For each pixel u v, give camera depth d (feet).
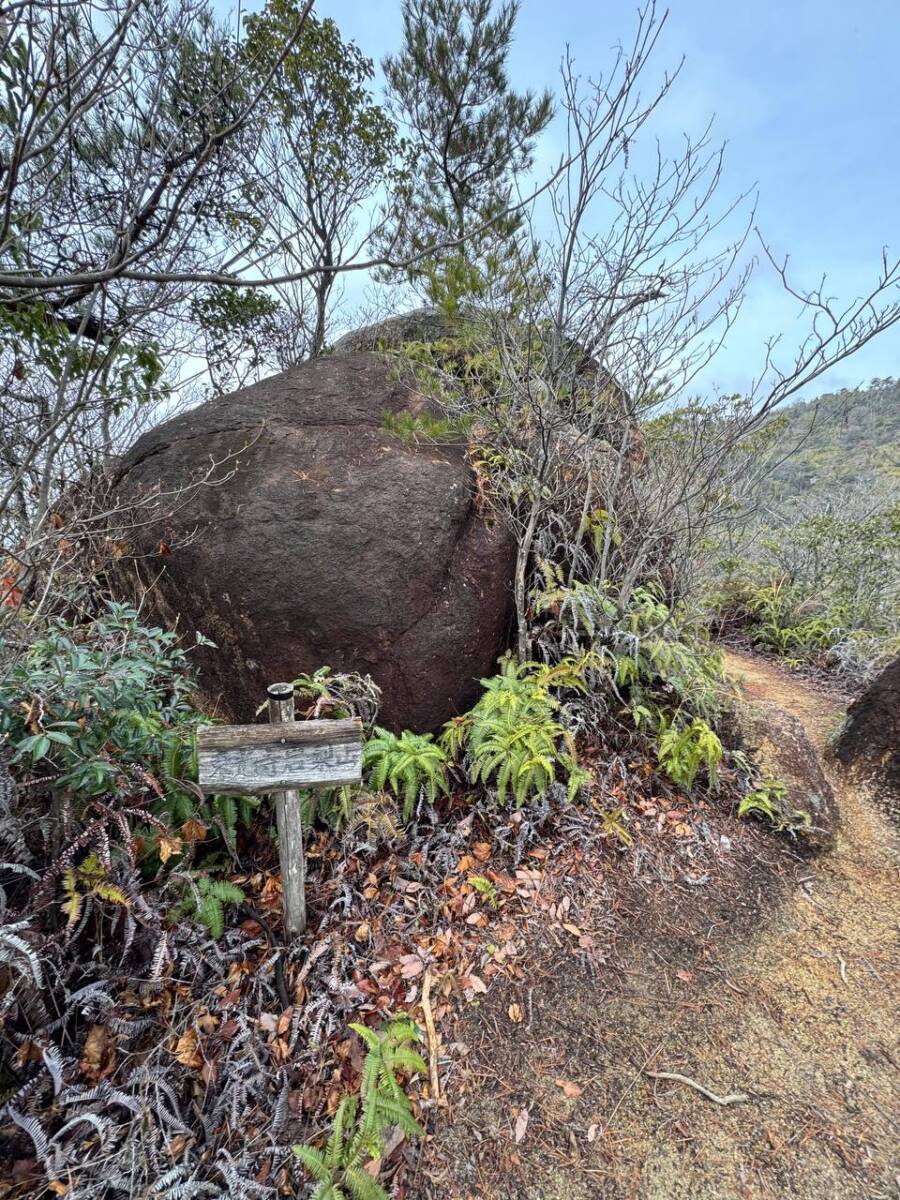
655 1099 5.72
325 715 8.97
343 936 7.18
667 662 10.83
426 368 10.87
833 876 8.78
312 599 9.51
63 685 5.91
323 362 13.83
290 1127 5.41
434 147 18.89
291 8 17.33
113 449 15.64
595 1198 5.01
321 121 19.70
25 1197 4.54
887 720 10.93
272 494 10.22
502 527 11.03
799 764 10.35
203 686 10.02
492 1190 5.08
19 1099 4.95
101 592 10.90
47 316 8.57
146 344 10.23
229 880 7.76
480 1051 6.15
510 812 8.92
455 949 7.19
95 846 6.03
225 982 6.50
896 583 20.34
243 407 12.26
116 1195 4.72
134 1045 5.75
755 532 21.16
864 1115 5.53
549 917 7.64
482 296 9.22
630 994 6.77
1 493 9.62
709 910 7.99
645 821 9.27
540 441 10.85
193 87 8.52
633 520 11.74
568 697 10.57
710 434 10.47
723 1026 6.42
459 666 10.03
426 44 17.58
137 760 6.88
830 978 7.02
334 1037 6.17
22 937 5.43
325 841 8.28
